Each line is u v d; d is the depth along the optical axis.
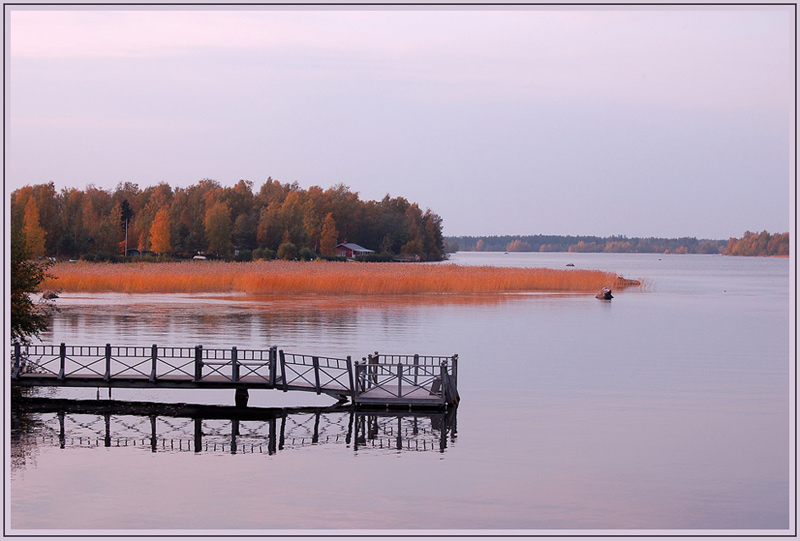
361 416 29.47
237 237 187.38
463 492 20.84
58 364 37.84
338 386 33.81
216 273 89.44
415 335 49.25
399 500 20.25
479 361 40.47
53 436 26.56
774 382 35.25
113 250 161.75
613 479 21.84
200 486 21.36
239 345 44.03
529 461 23.47
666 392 32.91
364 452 24.53
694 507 19.84
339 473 22.44
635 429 26.97
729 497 20.56
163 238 160.88
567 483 21.50
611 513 19.42
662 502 20.16
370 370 33.12
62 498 20.45
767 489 21.17
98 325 52.88
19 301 33.41
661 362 40.56
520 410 29.77
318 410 30.61
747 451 24.45
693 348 45.62
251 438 26.34
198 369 31.22
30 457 24.06
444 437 26.08
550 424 27.62
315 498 20.45
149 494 20.77
